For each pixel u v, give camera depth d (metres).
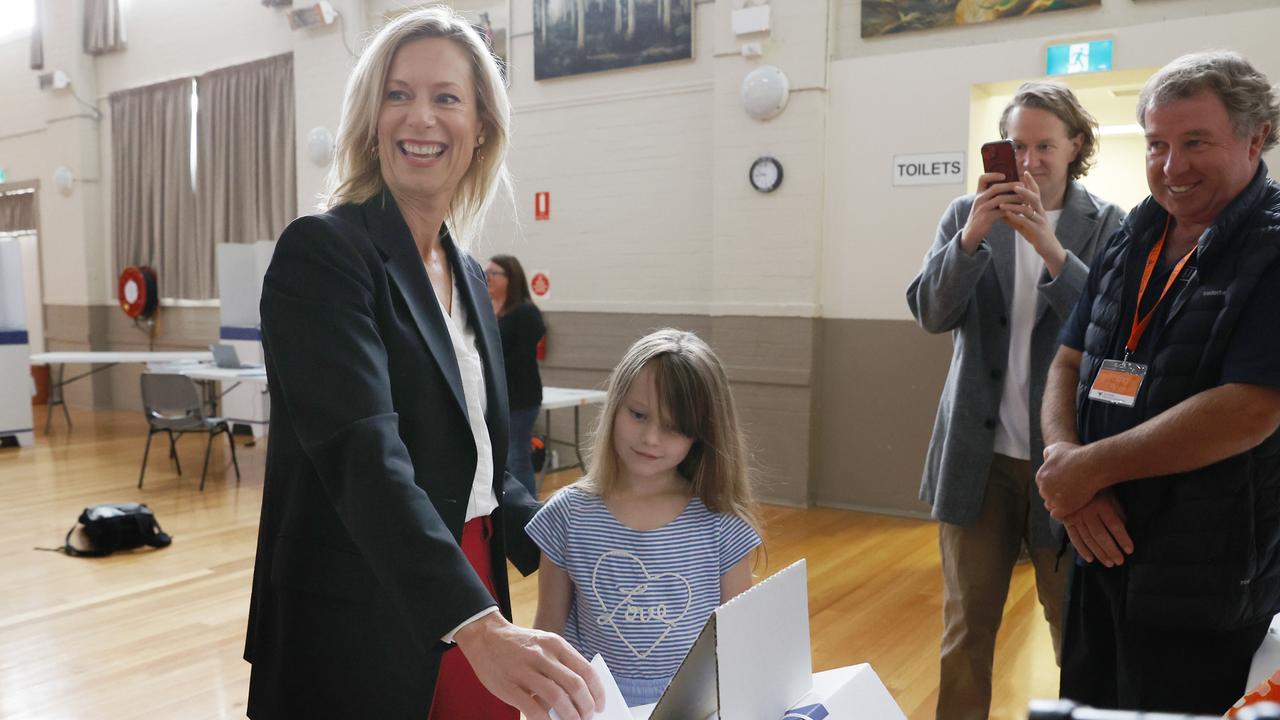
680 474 1.65
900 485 5.21
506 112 1.28
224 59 8.16
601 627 1.55
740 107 5.44
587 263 6.24
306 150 7.36
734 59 5.44
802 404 5.39
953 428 2.23
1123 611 1.50
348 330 1.00
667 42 5.78
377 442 0.94
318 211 1.19
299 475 1.07
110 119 9.17
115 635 3.36
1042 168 2.27
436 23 1.19
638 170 6.00
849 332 5.29
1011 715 2.74
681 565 1.56
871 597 3.80
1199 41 4.26
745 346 5.53
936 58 4.91
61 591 3.84
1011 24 4.73
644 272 6.04
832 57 5.21
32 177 9.83
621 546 1.56
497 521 1.31
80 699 2.83
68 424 8.23
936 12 4.89
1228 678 1.42
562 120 6.25
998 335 2.22
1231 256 1.39
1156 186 1.47
